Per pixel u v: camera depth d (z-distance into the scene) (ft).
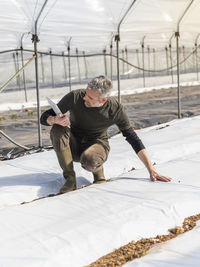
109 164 14.76
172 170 13.00
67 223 8.55
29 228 8.40
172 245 7.72
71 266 7.07
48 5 22.74
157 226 8.73
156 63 106.01
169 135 20.68
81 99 10.84
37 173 13.85
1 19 21.57
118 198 10.15
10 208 9.90
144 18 27.35
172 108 40.06
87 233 7.98
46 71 90.99
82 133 11.76
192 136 19.85
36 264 6.83
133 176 12.48
